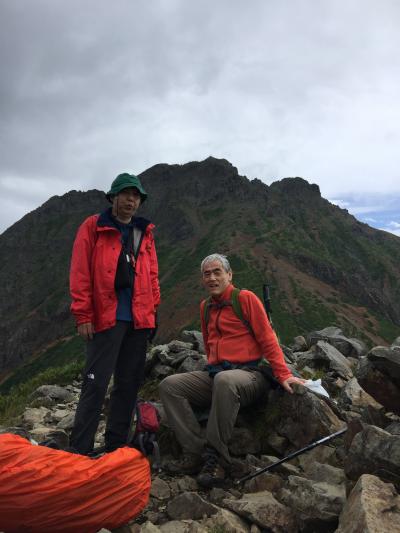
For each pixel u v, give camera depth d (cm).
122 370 274
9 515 171
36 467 175
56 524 176
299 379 299
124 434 267
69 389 568
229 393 259
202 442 272
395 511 173
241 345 294
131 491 192
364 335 9456
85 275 264
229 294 302
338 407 321
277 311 9794
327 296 10925
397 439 200
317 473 242
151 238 294
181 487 256
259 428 292
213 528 204
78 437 251
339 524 182
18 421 438
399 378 253
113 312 262
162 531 210
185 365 404
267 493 233
